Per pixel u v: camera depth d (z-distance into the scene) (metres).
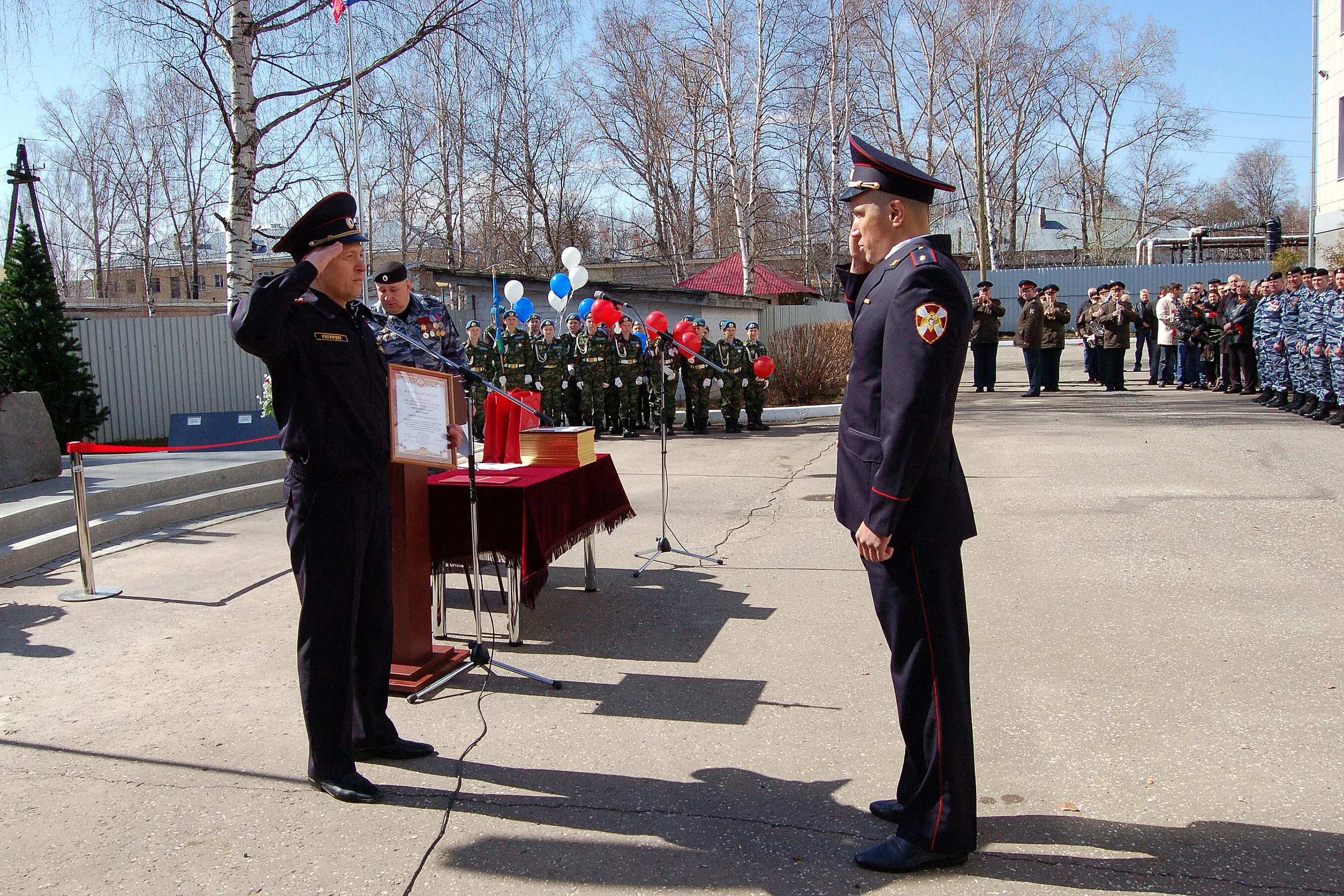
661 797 3.31
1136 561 6.03
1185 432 11.43
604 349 13.91
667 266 33.00
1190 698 3.98
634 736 3.81
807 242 30.20
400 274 5.28
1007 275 40.81
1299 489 7.87
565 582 6.10
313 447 3.32
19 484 8.08
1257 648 4.50
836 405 16.42
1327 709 3.82
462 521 4.80
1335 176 20.69
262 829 3.15
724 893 2.74
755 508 8.26
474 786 3.43
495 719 4.03
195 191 35.62
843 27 25.22
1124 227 61.75
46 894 2.79
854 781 3.39
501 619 5.41
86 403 13.67
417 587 4.41
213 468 9.13
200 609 5.59
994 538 6.77
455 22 12.77
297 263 3.29
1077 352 29.73
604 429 14.39
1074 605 5.24
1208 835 2.96
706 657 4.70
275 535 7.55
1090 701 3.99
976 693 4.11
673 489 9.27
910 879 2.78
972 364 26.91
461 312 17.73
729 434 14.08
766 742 3.73
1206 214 61.06
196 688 4.41
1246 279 38.28
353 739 3.63
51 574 6.34
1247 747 3.53
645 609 5.50
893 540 2.79
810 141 27.69
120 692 4.36
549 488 4.98
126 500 7.96
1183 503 7.58
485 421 5.48
